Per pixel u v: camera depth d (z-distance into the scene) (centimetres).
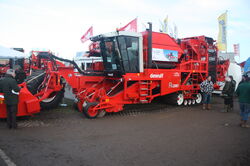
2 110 634
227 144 517
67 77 823
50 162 393
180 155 442
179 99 1038
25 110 657
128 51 821
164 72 934
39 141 504
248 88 671
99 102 757
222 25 1902
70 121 696
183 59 1091
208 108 995
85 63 1539
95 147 475
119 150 461
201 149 479
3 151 438
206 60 1158
